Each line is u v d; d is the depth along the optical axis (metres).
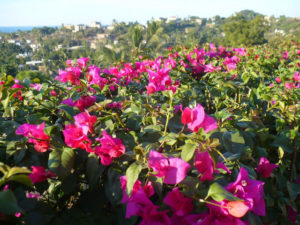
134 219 1.06
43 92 2.05
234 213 1.00
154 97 2.36
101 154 1.19
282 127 1.91
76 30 176.75
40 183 1.30
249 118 1.90
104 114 1.78
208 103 2.53
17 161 1.29
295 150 1.67
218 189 1.01
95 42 145.38
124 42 30.98
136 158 1.16
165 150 1.40
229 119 1.73
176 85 2.68
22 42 161.75
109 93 2.63
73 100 1.89
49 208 1.17
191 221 1.06
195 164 1.16
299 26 136.38
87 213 1.19
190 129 1.38
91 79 2.41
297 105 1.99
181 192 1.11
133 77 3.06
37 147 1.25
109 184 1.20
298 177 1.75
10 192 0.89
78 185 1.40
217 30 155.38
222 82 2.37
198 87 2.69
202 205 1.07
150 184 1.15
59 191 1.44
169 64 3.51
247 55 5.72
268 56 6.04
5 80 1.80
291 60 5.85
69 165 1.18
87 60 2.72
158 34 30.53
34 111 1.92
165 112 1.69
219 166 1.19
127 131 1.56
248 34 60.03
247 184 1.16
